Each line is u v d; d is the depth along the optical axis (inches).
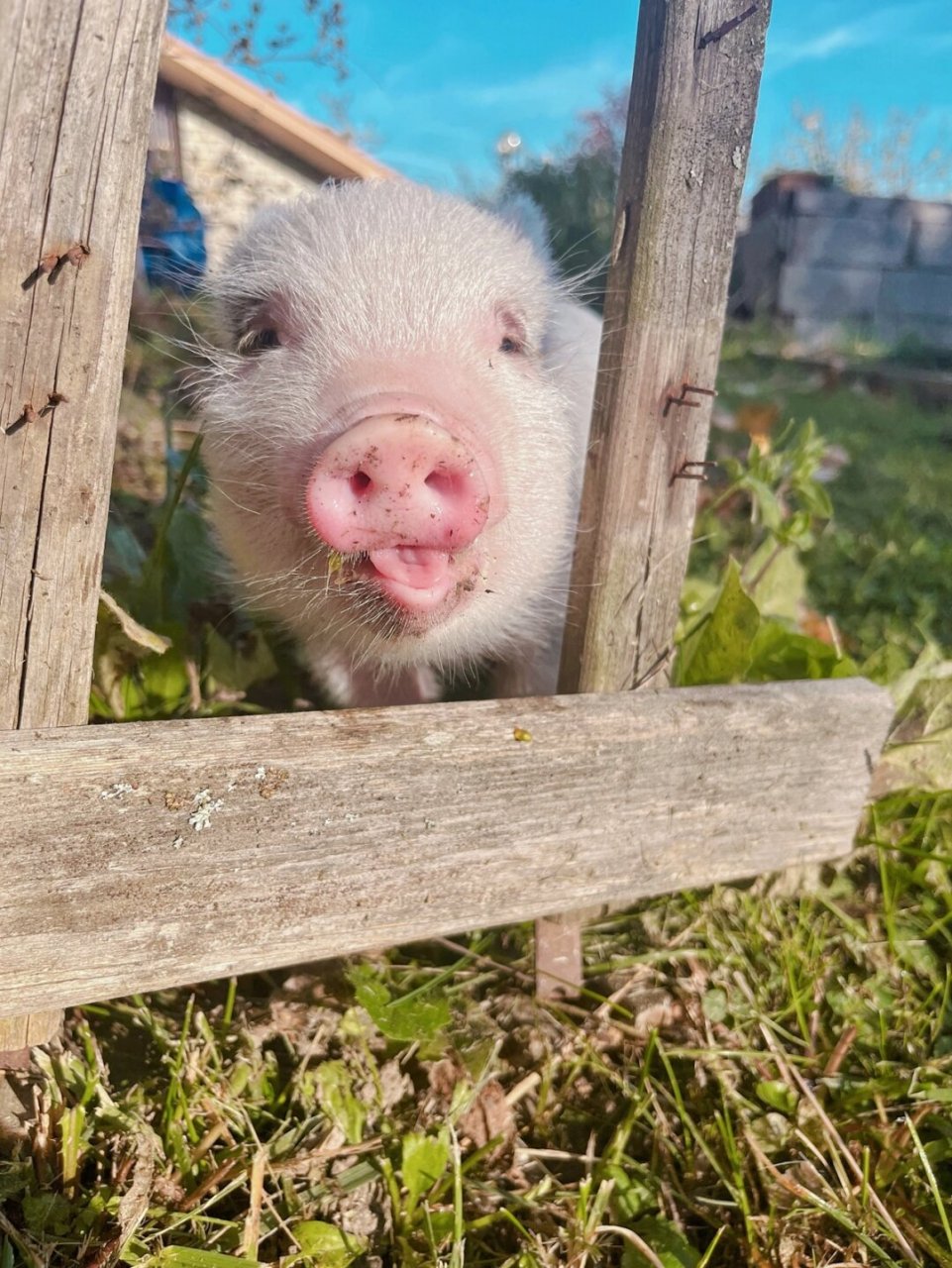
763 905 29.3
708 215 22.2
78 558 17.6
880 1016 25.3
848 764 26.4
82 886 18.4
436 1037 23.9
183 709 31.8
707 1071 24.2
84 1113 19.7
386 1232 19.9
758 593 37.0
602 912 28.2
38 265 15.6
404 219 29.3
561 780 22.4
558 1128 22.8
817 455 36.8
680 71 20.7
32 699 18.0
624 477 23.7
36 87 14.8
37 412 16.4
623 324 22.5
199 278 33.7
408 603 23.6
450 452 21.6
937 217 172.6
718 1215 21.0
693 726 23.6
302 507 24.3
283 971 26.0
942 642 47.6
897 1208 20.9
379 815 20.7
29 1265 17.4
